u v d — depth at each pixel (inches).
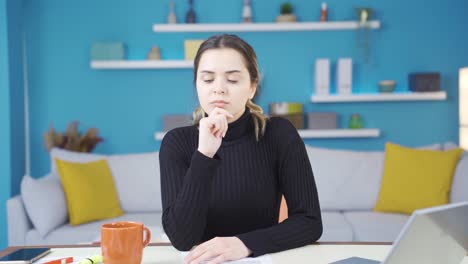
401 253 33.1
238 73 47.7
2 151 158.9
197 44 179.8
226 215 52.5
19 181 165.2
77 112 184.5
